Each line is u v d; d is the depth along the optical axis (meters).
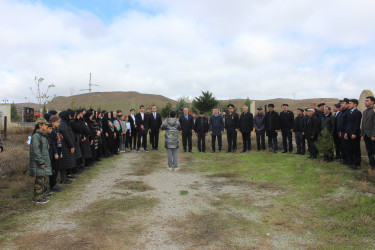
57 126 6.32
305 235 4.09
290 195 5.87
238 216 4.84
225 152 12.32
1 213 4.86
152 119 13.28
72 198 5.78
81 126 8.08
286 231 4.23
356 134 7.21
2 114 19.09
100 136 10.22
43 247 3.62
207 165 9.41
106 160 10.47
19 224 4.40
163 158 11.05
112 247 3.66
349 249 3.63
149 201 5.61
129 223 4.50
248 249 3.68
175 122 8.73
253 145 13.45
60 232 4.11
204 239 3.96
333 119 8.45
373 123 6.89
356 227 4.24
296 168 8.02
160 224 4.48
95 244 3.74
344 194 5.57
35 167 5.34
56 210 5.06
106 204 5.41
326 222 4.50
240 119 11.98
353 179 6.44
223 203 5.52
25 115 25.45
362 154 9.28
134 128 13.44
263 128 11.70
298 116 10.28
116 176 7.88
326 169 7.55
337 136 8.48
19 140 12.72
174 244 3.79
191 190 6.46
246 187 6.64
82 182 7.14
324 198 5.49
